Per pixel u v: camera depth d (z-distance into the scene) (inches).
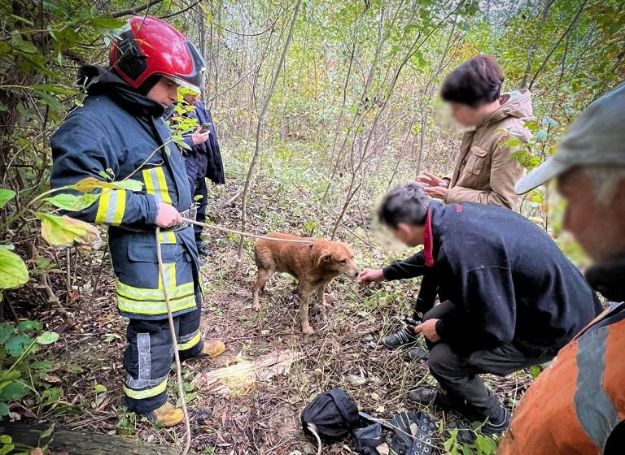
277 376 113.6
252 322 137.6
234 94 296.2
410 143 279.6
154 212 78.5
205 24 205.2
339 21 180.7
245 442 94.2
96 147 73.5
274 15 233.5
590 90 102.5
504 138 85.8
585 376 29.2
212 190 225.1
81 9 66.2
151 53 75.2
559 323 77.1
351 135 227.0
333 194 230.2
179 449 89.5
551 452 31.9
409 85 232.8
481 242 73.5
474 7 115.0
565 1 105.8
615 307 32.7
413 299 143.3
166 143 83.5
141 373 92.3
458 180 104.3
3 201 37.3
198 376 112.3
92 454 79.6
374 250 177.2
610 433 25.6
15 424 86.4
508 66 131.2
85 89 73.9
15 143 93.1
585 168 20.8
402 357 119.6
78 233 45.3
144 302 87.0
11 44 55.0
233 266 167.9
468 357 86.6
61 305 126.1
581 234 22.4
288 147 296.0
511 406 103.3
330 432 93.0
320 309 142.1
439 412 102.3
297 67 290.8
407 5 147.1
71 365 109.7
